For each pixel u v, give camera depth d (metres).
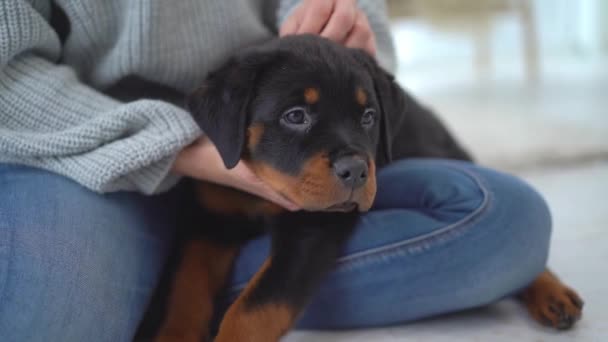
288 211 1.56
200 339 1.54
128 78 1.68
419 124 2.18
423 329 1.60
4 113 1.42
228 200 1.67
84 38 1.61
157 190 1.57
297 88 1.45
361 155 1.38
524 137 3.63
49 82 1.45
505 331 1.57
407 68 7.37
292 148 1.43
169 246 1.75
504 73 6.31
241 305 1.40
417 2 5.70
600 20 7.30
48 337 1.21
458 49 8.19
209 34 1.69
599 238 2.15
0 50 1.37
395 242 1.52
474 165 1.74
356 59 1.60
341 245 1.53
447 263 1.50
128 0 1.56
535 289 1.64
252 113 1.49
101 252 1.38
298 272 1.44
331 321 1.60
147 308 1.62
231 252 1.72
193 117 1.49
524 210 1.54
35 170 1.41
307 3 1.79
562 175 3.02
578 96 4.80
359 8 1.93
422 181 1.63
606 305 1.67
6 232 1.22
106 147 1.42
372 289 1.54
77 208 1.37
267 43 1.62
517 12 5.49
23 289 1.17
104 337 1.38
